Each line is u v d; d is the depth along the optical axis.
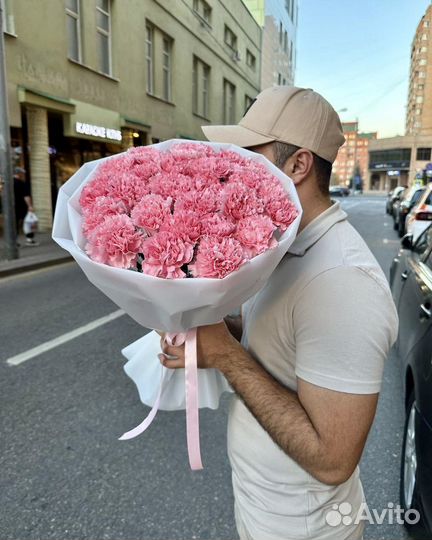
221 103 19.78
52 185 11.19
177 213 0.77
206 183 0.85
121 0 11.60
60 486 2.04
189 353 0.89
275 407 0.87
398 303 3.07
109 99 11.53
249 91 23.94
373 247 10.04
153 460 2.23
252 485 1.01
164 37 14.48
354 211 24.33
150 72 13.91
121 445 2.34
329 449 0.80
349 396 0.79
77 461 2.21
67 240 0.87
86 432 2.46
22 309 4.83
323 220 0.92
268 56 27.36
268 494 0.99
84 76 10.48
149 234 0.79
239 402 1.07
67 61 9.86
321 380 0.81
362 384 0.79
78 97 10.34
